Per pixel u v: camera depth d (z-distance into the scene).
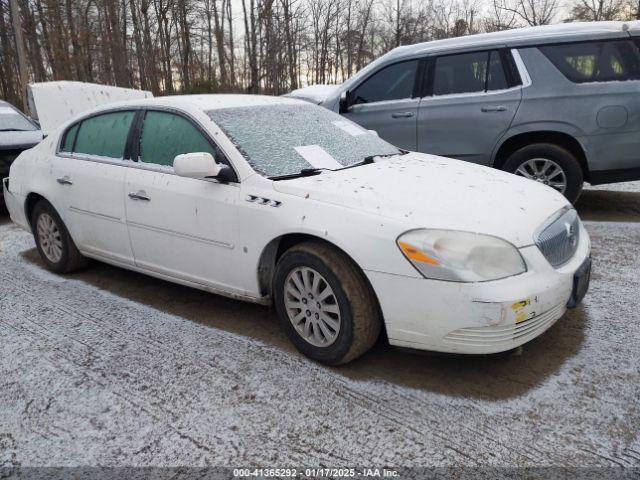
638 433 2.43
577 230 3.25
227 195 3.33
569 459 2.30
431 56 6.09
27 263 5.15
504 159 5.98
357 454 2.39
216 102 3.85
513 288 2.60
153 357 3.27
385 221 2.78
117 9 26.38
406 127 6.21
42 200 4.71
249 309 3.90
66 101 8.53
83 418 2.72
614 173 5.51
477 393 2.78
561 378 2.87
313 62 28.58
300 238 3.18
